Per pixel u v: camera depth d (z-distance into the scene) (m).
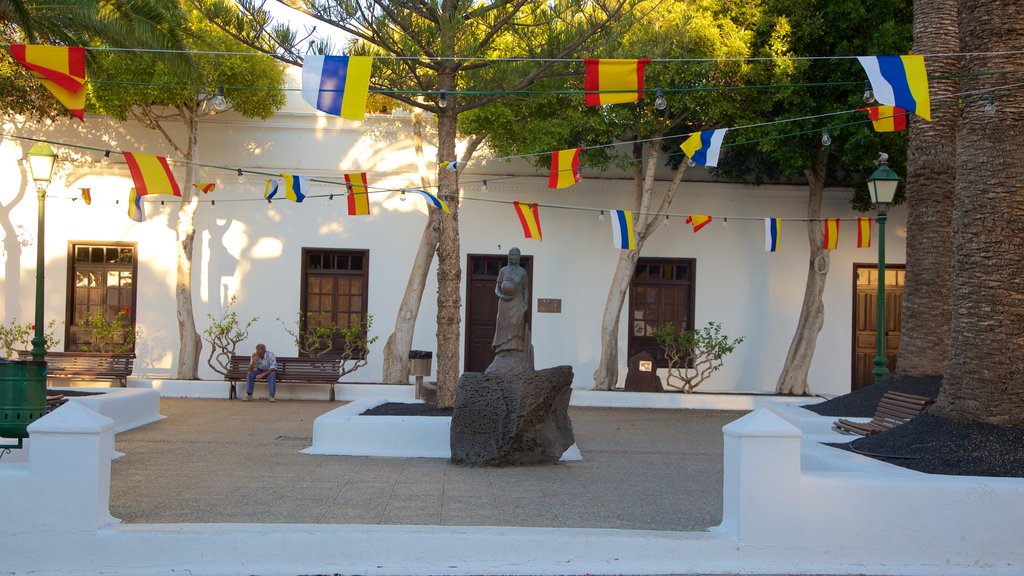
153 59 12.52
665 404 17.38
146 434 12.62
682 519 7.82
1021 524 6.75
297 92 18.36
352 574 6.48
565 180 10.88
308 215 18.53
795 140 16.38
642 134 16.69
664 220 19.03
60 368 16.84
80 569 6.42
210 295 18.36
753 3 16.16
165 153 18.17
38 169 13.21
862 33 16.02
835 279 19.17
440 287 12.73
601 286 18.95
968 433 8.45
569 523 7.56
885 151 16.22
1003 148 8.85
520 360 11.73
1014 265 8.70
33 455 6.45
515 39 13.81
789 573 6.60
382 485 9.15
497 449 10.40
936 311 12.90
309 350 18.22
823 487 6.72
